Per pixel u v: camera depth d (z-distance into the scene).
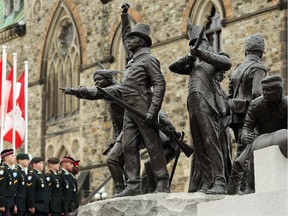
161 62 40.91
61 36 49.66
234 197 10.91
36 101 50.47
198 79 15.07
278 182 10.18
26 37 52.00
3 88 34.28
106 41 45.16
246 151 13.68
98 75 17.00
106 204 15.23
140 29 15.95
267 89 12.30
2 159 22.86
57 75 49.75
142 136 15.65
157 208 14.34
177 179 37.78
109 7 45.16
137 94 15.68
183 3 40.03
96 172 44.66
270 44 34.75
